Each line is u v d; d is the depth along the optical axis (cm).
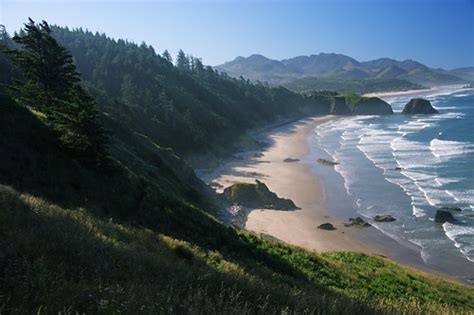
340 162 7519
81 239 1028
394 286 2198
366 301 903
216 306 673
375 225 4369
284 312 655
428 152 7719
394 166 6812
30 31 3506
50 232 1027
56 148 2331
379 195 5353
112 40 16088
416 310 952
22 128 2305
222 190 5856
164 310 624
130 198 2275
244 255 2075
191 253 1494
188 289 795
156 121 7919
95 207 1950
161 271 962
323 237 4125
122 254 1038
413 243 3888
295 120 16450
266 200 5141
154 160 4197
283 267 2042
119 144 3706
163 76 12012
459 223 4250
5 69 4984
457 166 6512
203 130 9162
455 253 3644
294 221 4588
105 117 4188
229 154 8956
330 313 772
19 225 1048
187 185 4378
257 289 888
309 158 8144
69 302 593
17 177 1902
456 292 2412
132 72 11000
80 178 2186
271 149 9650
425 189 5434
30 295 604
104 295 643
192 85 12875
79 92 2617
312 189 5869
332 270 2222
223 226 2450
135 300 638
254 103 15450
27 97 3303
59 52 3612
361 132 11356
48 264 781
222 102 13000
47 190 1909
